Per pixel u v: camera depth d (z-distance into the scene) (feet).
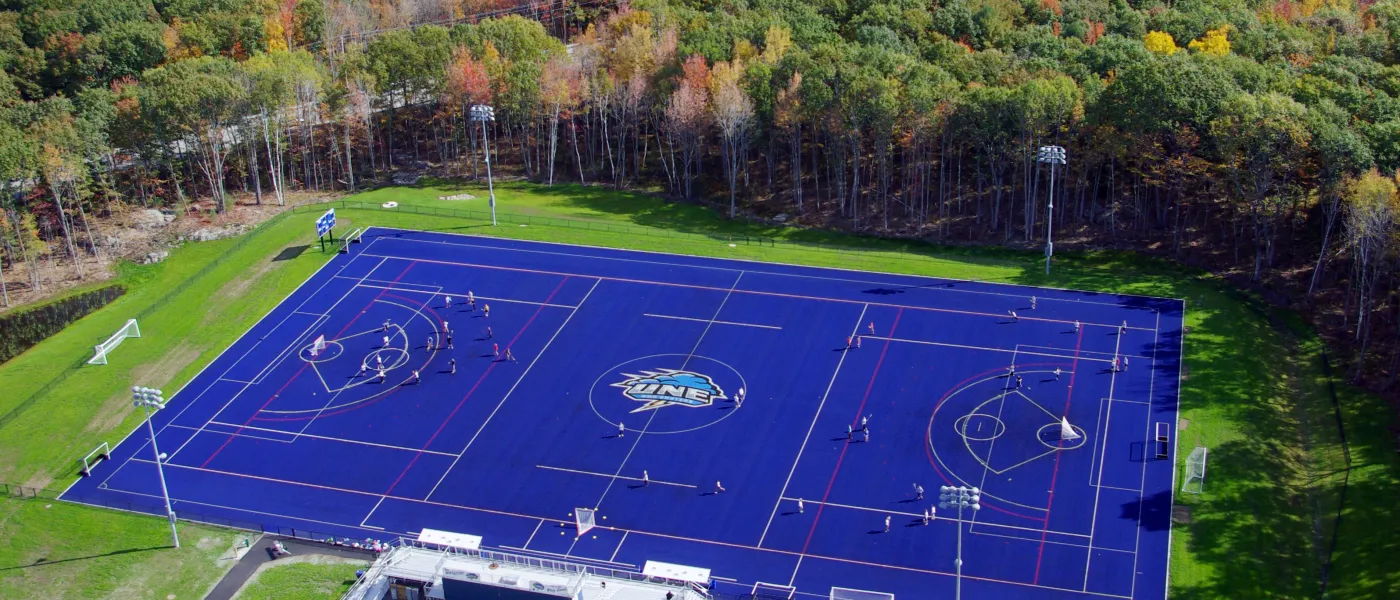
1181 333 522.47
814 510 433.07
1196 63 606.14
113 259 634.02
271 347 547.90
